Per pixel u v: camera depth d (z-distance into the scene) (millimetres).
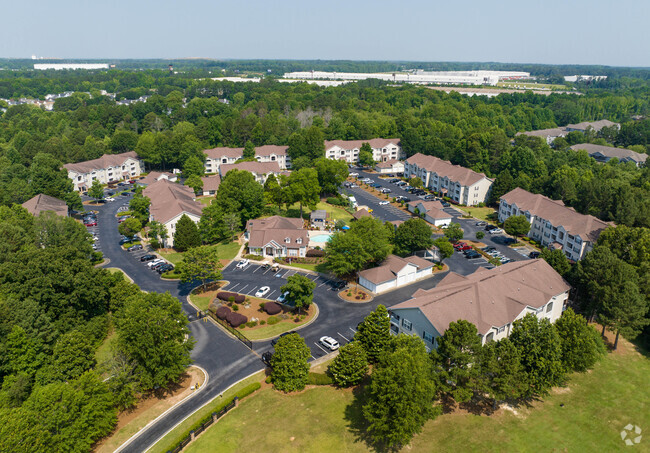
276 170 195875
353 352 67625
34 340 69375
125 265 115938
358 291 100688
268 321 87000
